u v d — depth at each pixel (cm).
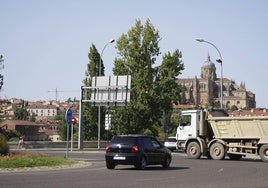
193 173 2128
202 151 3478
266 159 3222
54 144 5506
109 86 5019
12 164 2302
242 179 1844
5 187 1446
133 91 6519
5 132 7819
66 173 2039
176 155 4238
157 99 6494
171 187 1524
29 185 1509
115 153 2338
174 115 10550
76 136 8369
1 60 7006
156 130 6762
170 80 6494
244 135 3350
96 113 7519
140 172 2162
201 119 3522
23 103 18125
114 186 1523
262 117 3269
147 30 6575
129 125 6638
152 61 6606
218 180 1794
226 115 3606
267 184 1650
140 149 2320
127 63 6581
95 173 2064
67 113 3116
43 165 2417
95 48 7788
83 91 5219
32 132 15675
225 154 3412
